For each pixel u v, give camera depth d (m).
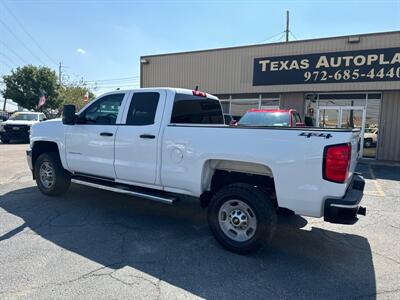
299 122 10.54
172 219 4.94
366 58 12.36
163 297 2.82
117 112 4.90
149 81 17.22
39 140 5.93
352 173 3.84
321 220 5.06
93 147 5.07
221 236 3.84
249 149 3.61
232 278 3.20
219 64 15.35
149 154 4.40
